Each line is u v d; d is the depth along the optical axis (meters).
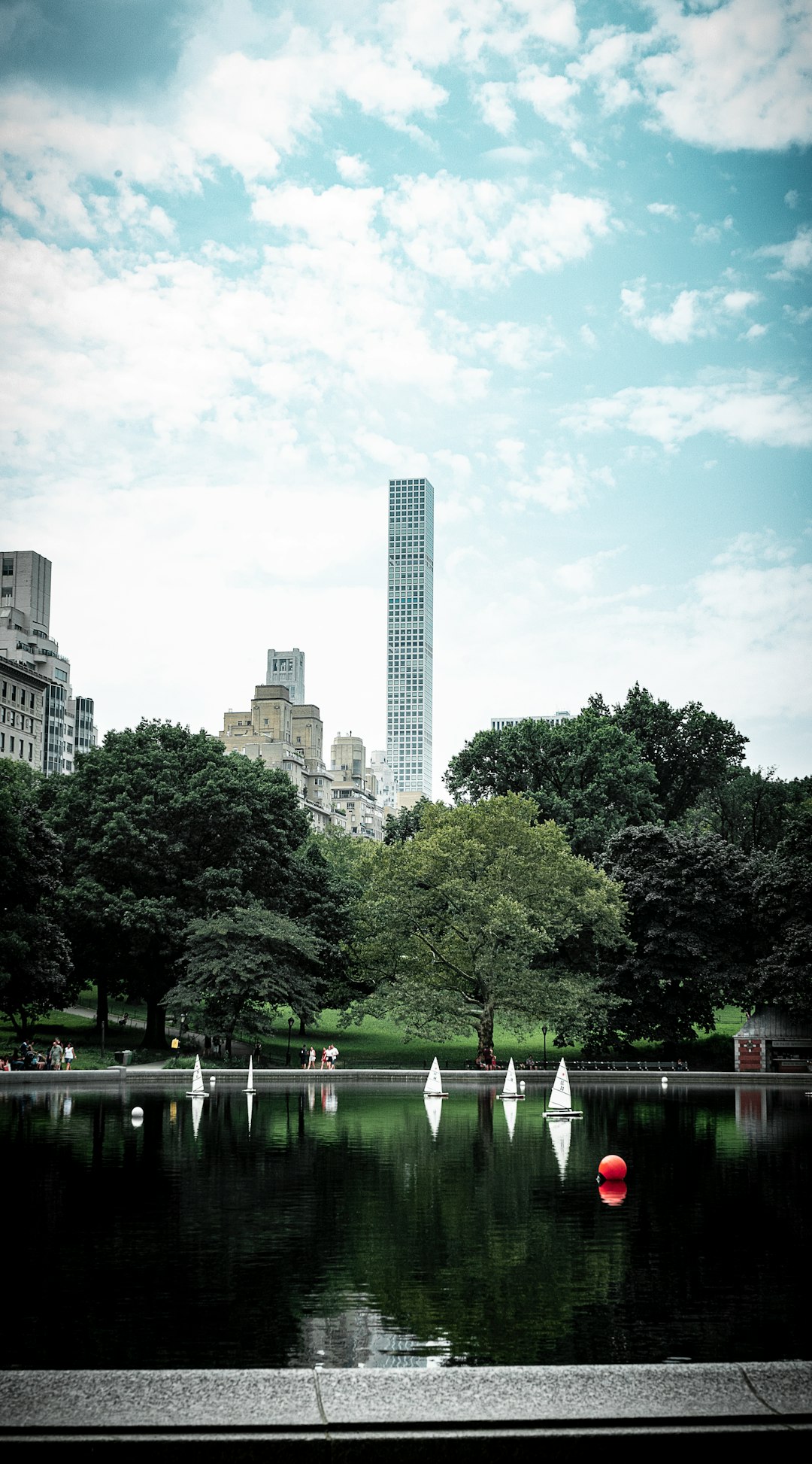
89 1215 25.73
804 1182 31.31
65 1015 110.31
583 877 89.25
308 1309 17.73
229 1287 19.06
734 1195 28.92
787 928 90.62
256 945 87.12
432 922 90.00
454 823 92.88
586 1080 83.31
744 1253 21.95
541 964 94.75
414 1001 83.50
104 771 97.69
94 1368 14.79
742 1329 16.75
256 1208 26.66
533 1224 24.86
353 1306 17.92
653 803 121.62
